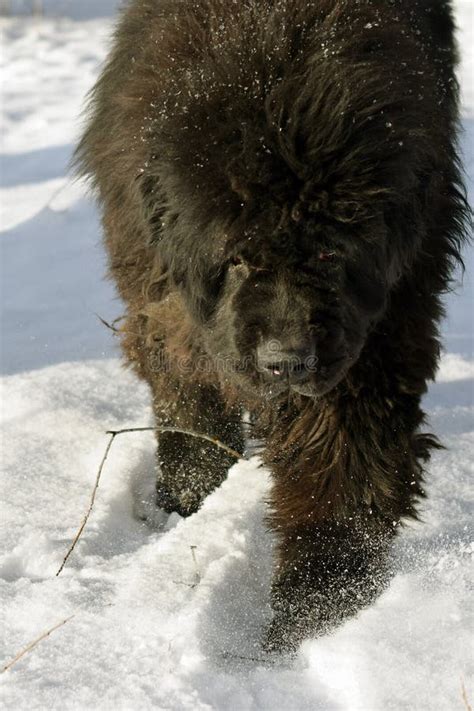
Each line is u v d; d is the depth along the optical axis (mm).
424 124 5406
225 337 5496
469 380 9406
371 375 5812
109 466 7711
